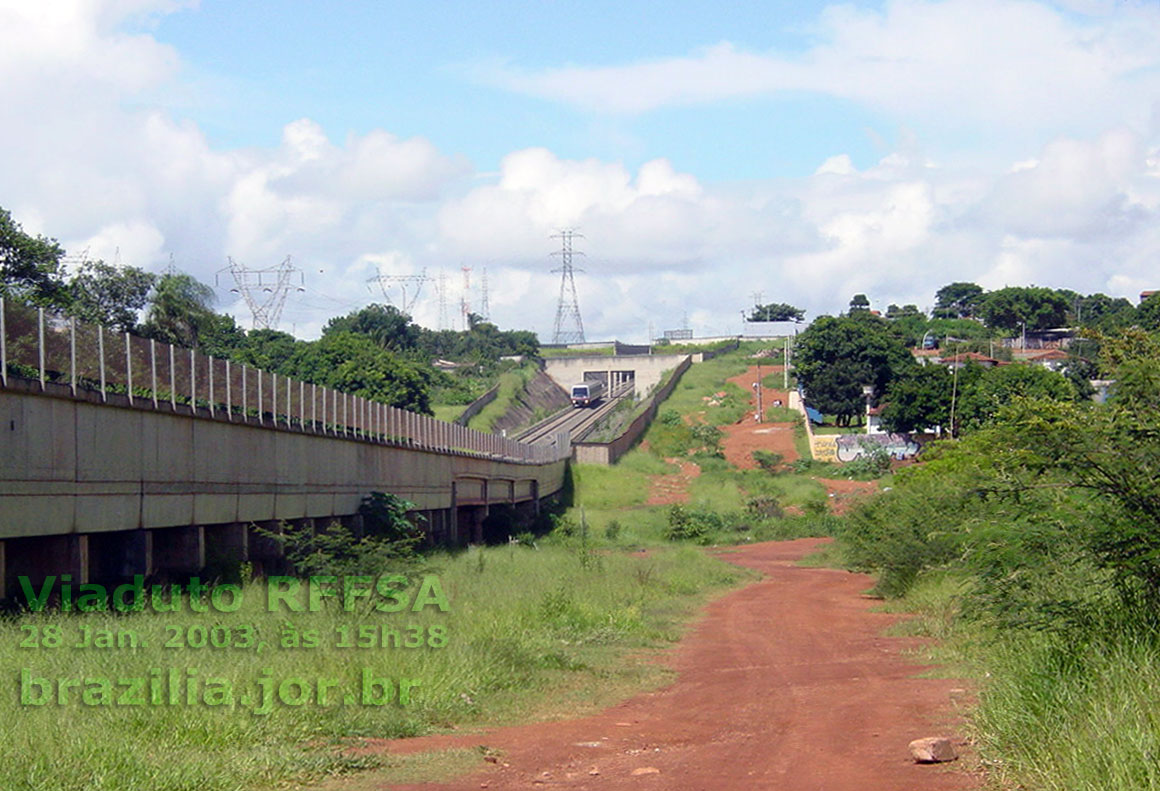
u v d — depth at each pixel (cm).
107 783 877
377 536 4059
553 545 6322
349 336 8600
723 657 2095
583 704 1530
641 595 3178
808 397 10650
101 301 5247
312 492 3781
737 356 17562
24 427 2114
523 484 7444
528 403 13625
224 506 3059
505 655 1697
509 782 1007
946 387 8488
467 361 15312
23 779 859
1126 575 1204
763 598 3541
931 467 3447
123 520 2502
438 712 1354
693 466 9719
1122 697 916
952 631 2081
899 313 18125
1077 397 1405
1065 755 862
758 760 1087
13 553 2280
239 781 958
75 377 2303
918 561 2969
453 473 5706
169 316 5400
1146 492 1198
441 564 3588
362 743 1185
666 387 13288
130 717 1085
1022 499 1339
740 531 7369
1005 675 1179
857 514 3769
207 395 2962
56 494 2223
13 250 4428
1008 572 1308
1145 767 779
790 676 1786
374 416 4534
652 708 1500
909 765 1020
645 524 7506
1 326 2047
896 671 1772
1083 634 1156
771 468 9344
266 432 3369
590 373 16150
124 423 2509
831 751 1114
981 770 967
